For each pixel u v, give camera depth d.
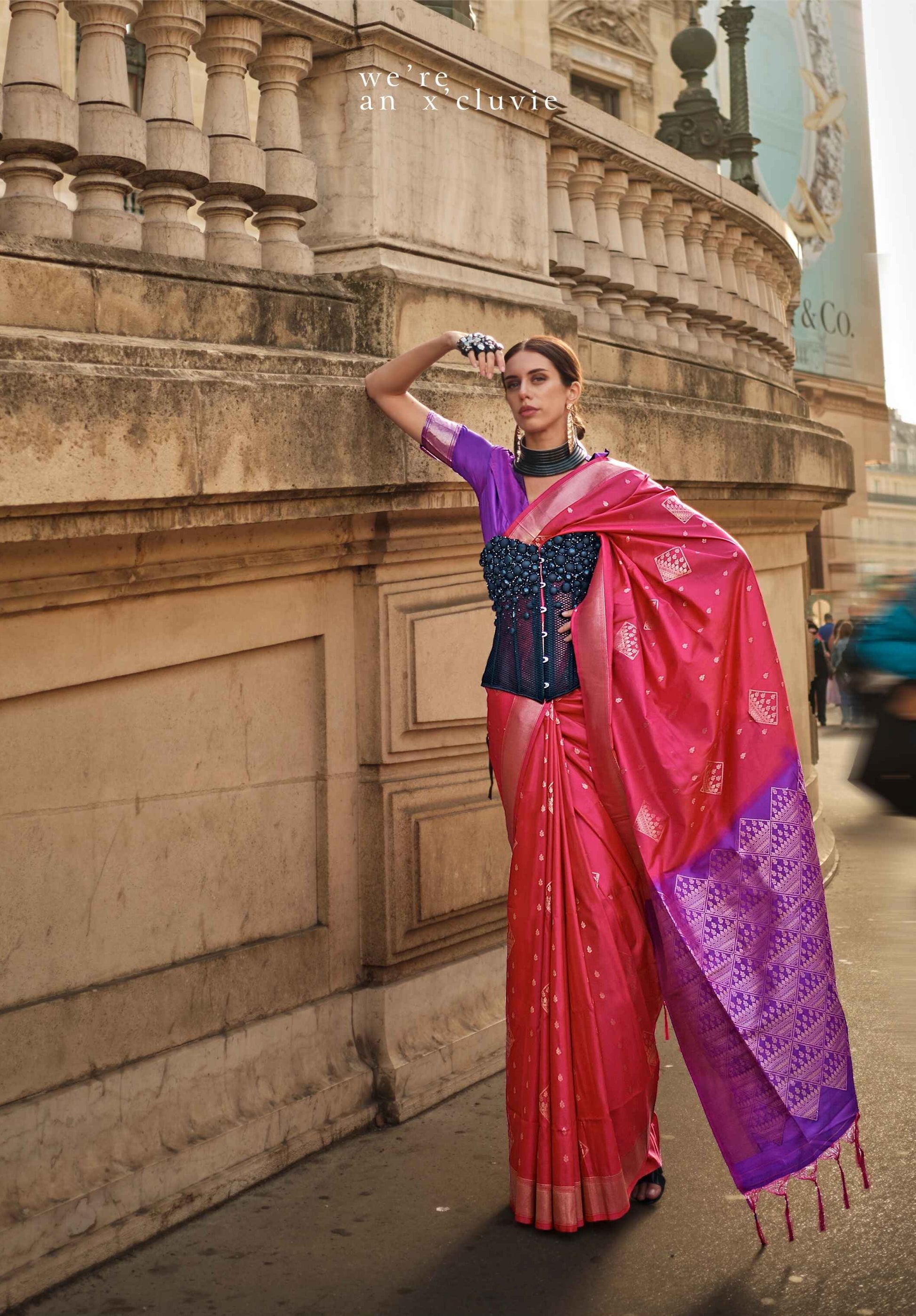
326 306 3.47
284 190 3.51
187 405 2.78
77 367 2.56
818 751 12.53
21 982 2.72
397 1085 3.52
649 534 2.96
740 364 6.64
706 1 21.59
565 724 2.96
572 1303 2.57
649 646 2.95
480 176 4.09
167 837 3.07
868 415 31.00
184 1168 2.95
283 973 3.36
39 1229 2.62
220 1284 2.65
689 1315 2.52
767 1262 2.73
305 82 3.72
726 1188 3.10
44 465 2.45
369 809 3.64
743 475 5.57
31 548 2.59
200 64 9.66
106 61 3.00
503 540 3.03
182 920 3.11
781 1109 2.83
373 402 3.37
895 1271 2.68
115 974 2.94
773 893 2.93
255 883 3.33
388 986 3.63
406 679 3.71
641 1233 2.87
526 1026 2.90
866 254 30.89
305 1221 2.94
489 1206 3.00
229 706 3.25
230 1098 3.14
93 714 2.88
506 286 4.20
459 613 3.89
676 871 2.91
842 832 8.02
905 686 5.27
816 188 29.06
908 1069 3.83
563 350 3.02
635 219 5.50
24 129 2.81
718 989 2.85
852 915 5.78
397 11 3.63
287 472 3.07
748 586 2.96
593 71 19.12
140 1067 2.92
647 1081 2.96
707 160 8.45
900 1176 3.13
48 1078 2.74
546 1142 2.87
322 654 3.53
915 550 35.88
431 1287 2.64
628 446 4.57
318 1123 3.34
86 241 3.01
